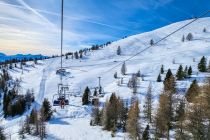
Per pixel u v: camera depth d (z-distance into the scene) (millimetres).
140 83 139000
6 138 85000
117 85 145500
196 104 49375
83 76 196375
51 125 95688
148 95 86688
